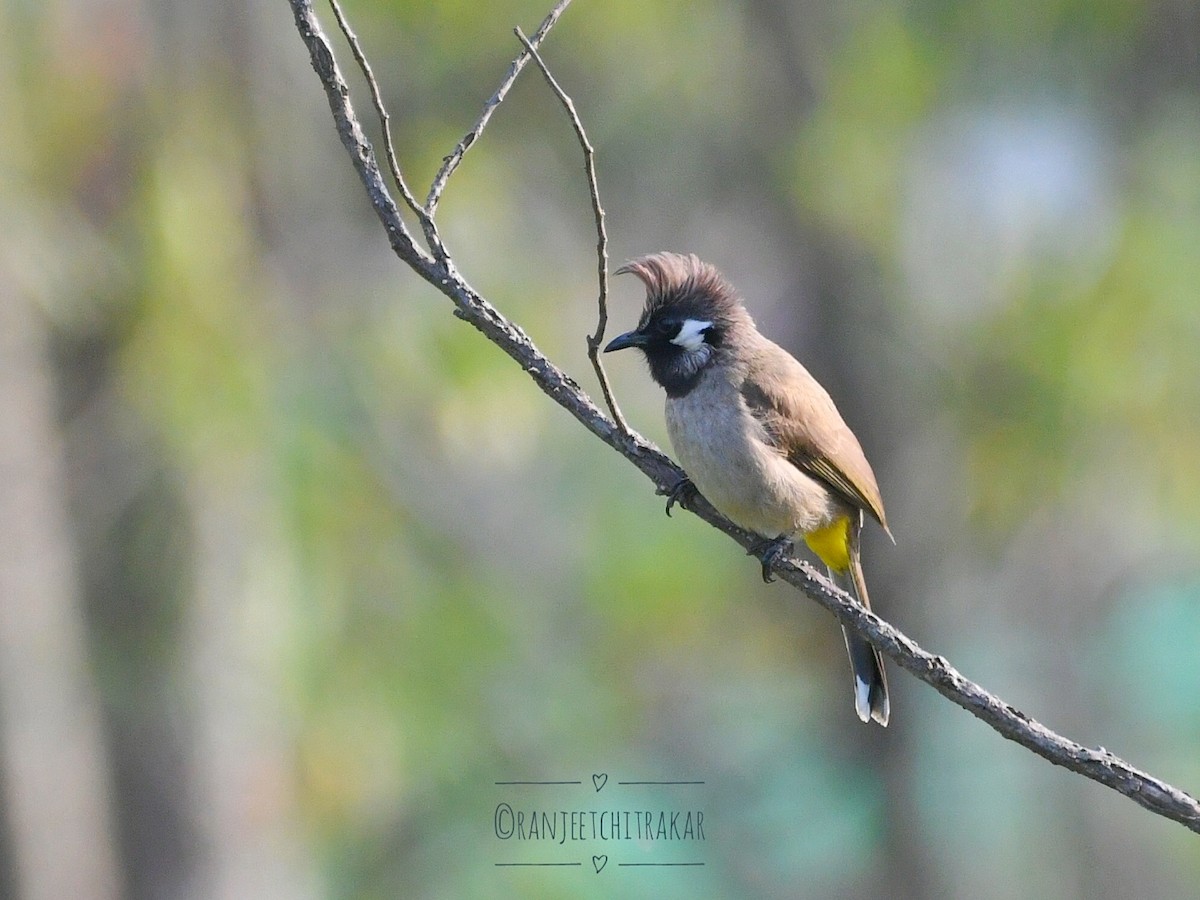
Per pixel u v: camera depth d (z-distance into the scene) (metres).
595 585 15.52
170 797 12.75
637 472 15.80
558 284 15.98
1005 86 15.20
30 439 11.77
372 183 6.42
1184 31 14.73
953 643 17.61
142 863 12.76
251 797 13.00
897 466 16.08
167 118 11.90
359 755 13.45
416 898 14.35
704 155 16.38
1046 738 5.84
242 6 12.62
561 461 16.14
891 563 16.38
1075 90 15.14
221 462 12.05
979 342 14.58
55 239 11.50
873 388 15.94
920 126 14.94
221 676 12.75
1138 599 18.27
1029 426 13.92
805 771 18.03
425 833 14.46
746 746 18.30
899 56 14.43
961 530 16.02
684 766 18.08
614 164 16.53
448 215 13.98
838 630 17.20
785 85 15.66
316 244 13.77
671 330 8.02
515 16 14.59
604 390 6.62
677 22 15.27
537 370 6.68
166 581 12.48
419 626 13.43
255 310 12.32
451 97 14.97
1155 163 14.15
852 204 14.41
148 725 12.64
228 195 12.30
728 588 16.41
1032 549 17.00
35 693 11.84
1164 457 13.67
